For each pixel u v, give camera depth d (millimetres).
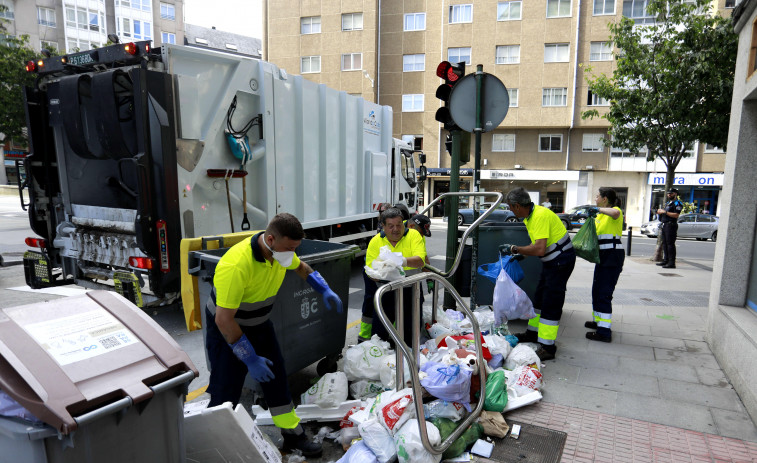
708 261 11469
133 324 1852
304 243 4312
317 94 7086
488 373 3473
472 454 2840
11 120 17406
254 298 2650
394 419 2600
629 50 11266
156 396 1719
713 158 25438
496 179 27938
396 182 10156
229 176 5508
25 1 36094
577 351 4570
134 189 5090
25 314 1726
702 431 3105
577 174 26750
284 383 2834
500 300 4375
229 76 5469
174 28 44531
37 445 1452
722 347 4172
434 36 27703
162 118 4621
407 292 4156
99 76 4586
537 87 26391
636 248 15148
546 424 3195
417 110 28328
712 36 9930
